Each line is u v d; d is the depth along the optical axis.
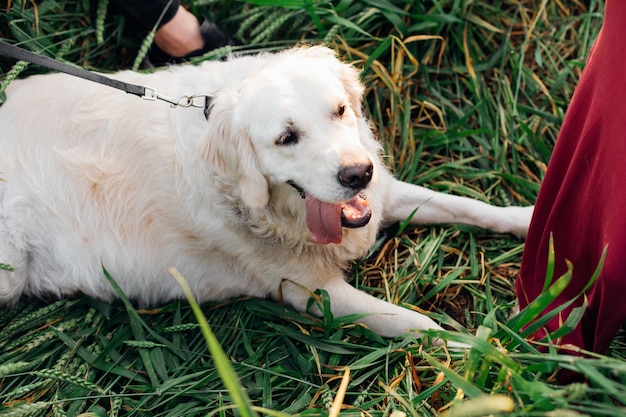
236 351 2.31
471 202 2.59
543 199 2.03
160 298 2.54
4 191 2.37
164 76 2.35
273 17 2.99
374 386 2.12
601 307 1.69
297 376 2.16
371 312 2.30
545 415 1.50
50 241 2.44
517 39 3.20
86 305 2.51
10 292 2.44
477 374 1.90
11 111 2.41
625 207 1.57
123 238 2.39
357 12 3.10
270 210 2.17
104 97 2.35
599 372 1.62
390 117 2.93
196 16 3.05
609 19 1.66
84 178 2.34
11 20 2.72
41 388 2.22
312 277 2.37
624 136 1.58
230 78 2.19
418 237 2.65
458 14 3.10
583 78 1.85
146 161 2.29
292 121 1.89
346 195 1.87
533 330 1.79
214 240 2.32
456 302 2.47
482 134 2.94
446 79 3.14
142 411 2.10
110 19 3.04
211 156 2.06
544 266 2.03
